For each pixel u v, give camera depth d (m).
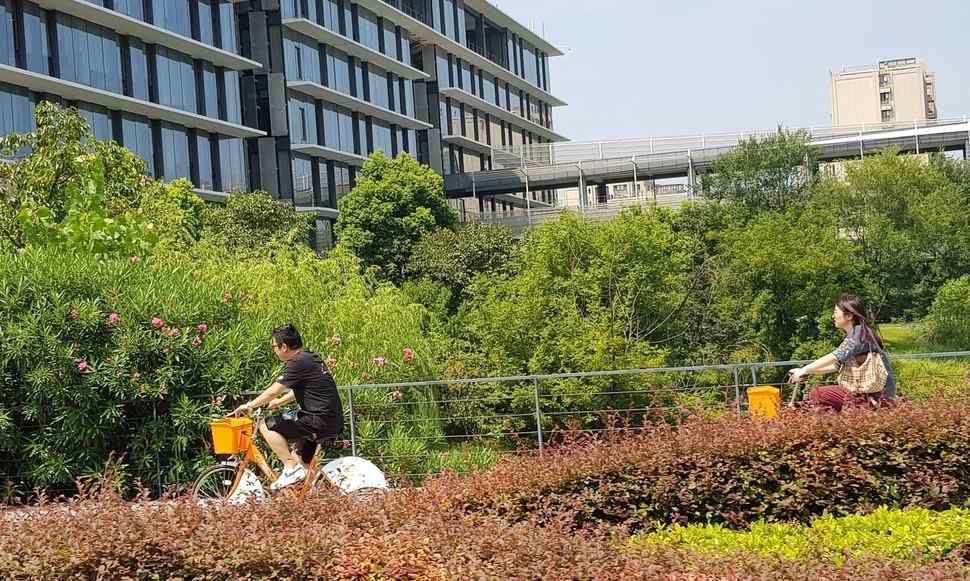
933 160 47.47
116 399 11.28
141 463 11.35
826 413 6.72
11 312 11.25
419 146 62.75
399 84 59.69
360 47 52.69
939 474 6.31
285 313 14.76
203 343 11.82
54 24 33.44
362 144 55.38
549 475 6.37
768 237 30.14
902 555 5.07
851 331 7.62
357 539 4.80
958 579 3.98
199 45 39.75
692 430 6.76
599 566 4.30
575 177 60.31
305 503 5.73
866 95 115.50
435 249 40.72
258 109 47.50
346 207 46.59
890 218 39.62
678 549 4.93
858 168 40.25
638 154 58.88
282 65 47.44
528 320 23.05
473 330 23.67
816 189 42.81
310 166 49.84
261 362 12.18
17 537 4.96
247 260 17.00
